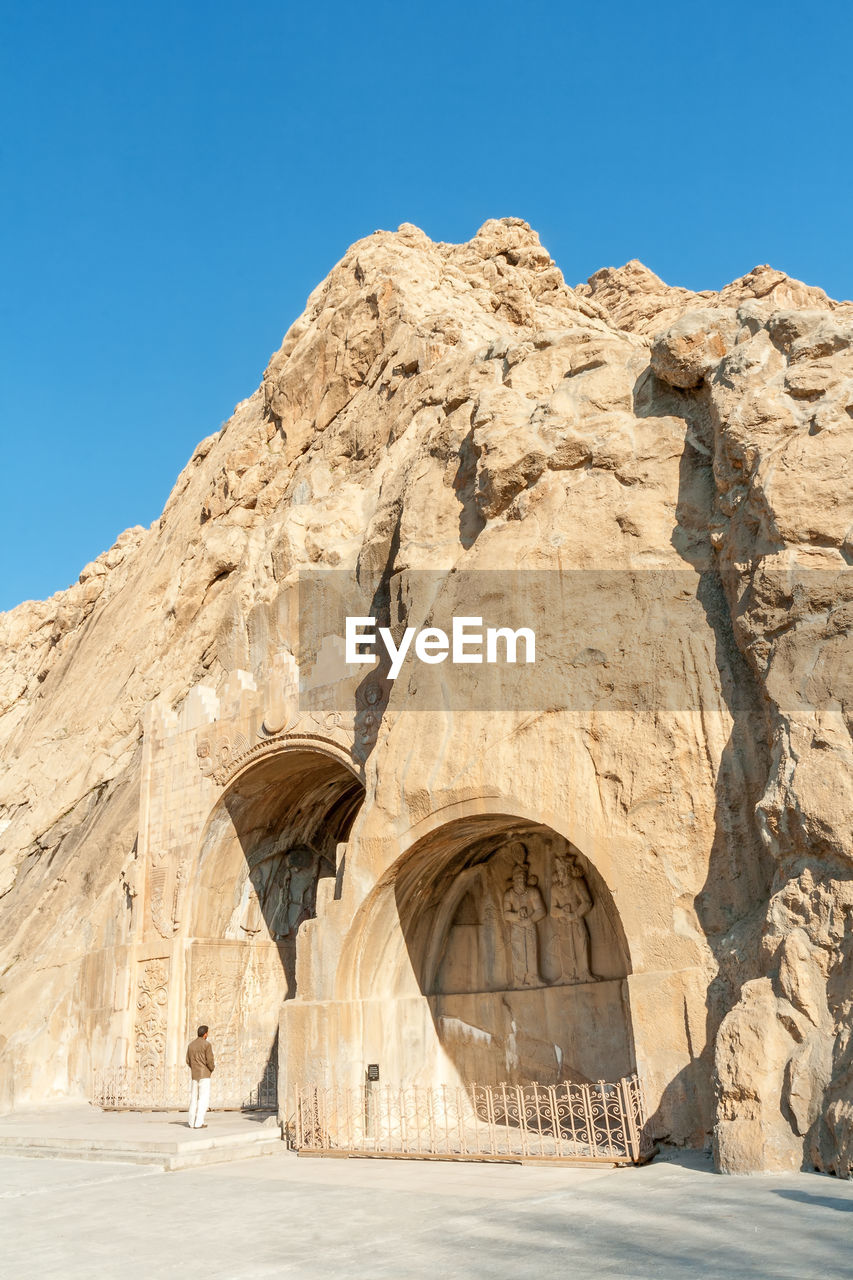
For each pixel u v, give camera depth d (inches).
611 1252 266.2
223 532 1151.0
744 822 455.8
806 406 484.7
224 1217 362.0
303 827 939.3
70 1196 434.9
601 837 484.7
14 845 1235.9
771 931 407.8
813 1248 253.1
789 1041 385.1
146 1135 586.6
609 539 537.0
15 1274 292.7
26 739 1493.6
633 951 463.5
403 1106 582.6
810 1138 362.6
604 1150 466.0
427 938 638.5
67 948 1007.6
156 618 1282.0
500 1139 547.8
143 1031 875.4
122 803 1075.3
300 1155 527.8
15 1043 946.1
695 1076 432.8
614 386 592.1
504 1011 637.9
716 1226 286.5
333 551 822.5
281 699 808.9
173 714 965.8
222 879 898.7
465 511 642.8
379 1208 359.9
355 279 1147.3
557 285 1343.5
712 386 528.4
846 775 404.2
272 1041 903.7
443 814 541.6
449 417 684.1
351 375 1056.2
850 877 394.3
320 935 574.6
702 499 527.8
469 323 1024.2
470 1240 296.8
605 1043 593.9
